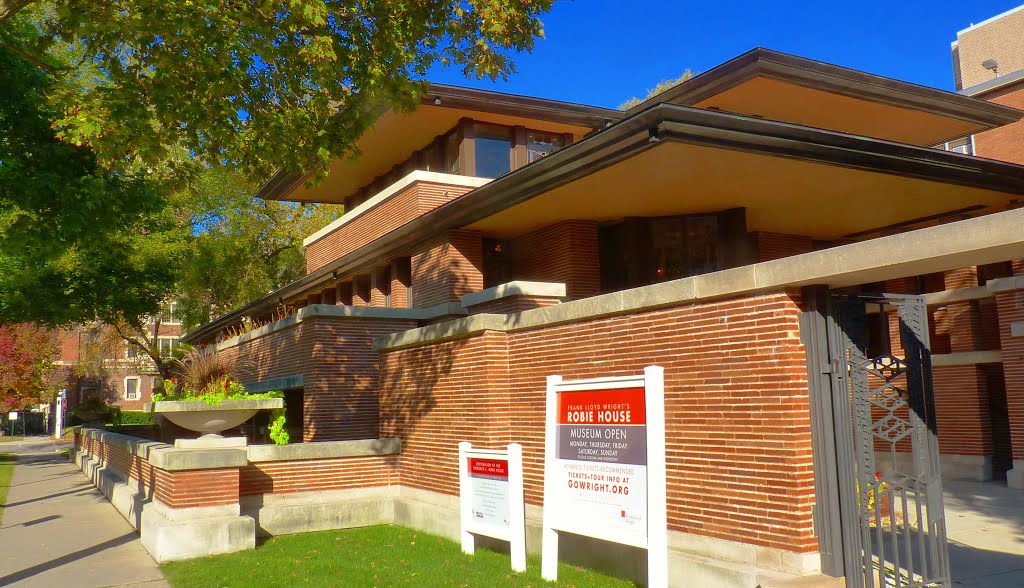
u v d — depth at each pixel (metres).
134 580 8.84
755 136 10.74
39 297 25.06
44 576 9.23
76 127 9.49
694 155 11.20
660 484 6.98
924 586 6.50
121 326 35.53
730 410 7.27
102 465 19.19
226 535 10.22
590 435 7.89
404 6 10.53
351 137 11.69
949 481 16.33
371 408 16.08
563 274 15.23
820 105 17.25
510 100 18.25
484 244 17.00
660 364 8.08
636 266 15.05
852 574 6.34
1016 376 15.33
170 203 30.22
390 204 19.58
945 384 17.41
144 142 9.98
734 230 14.56
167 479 10.69
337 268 20.94
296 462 12.04
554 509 8.23
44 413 63.06
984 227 5.23
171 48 9.59
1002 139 21.95
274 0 9.24
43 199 14.41
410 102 11.41
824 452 6.57
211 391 11.70
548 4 10.67
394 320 16.53
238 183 34.50
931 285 18.47
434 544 10.35
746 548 7.02
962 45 34.38
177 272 30.53
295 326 17.14
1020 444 15.16
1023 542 9.88
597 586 7.86
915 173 12.57
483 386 10.40
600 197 13.49
